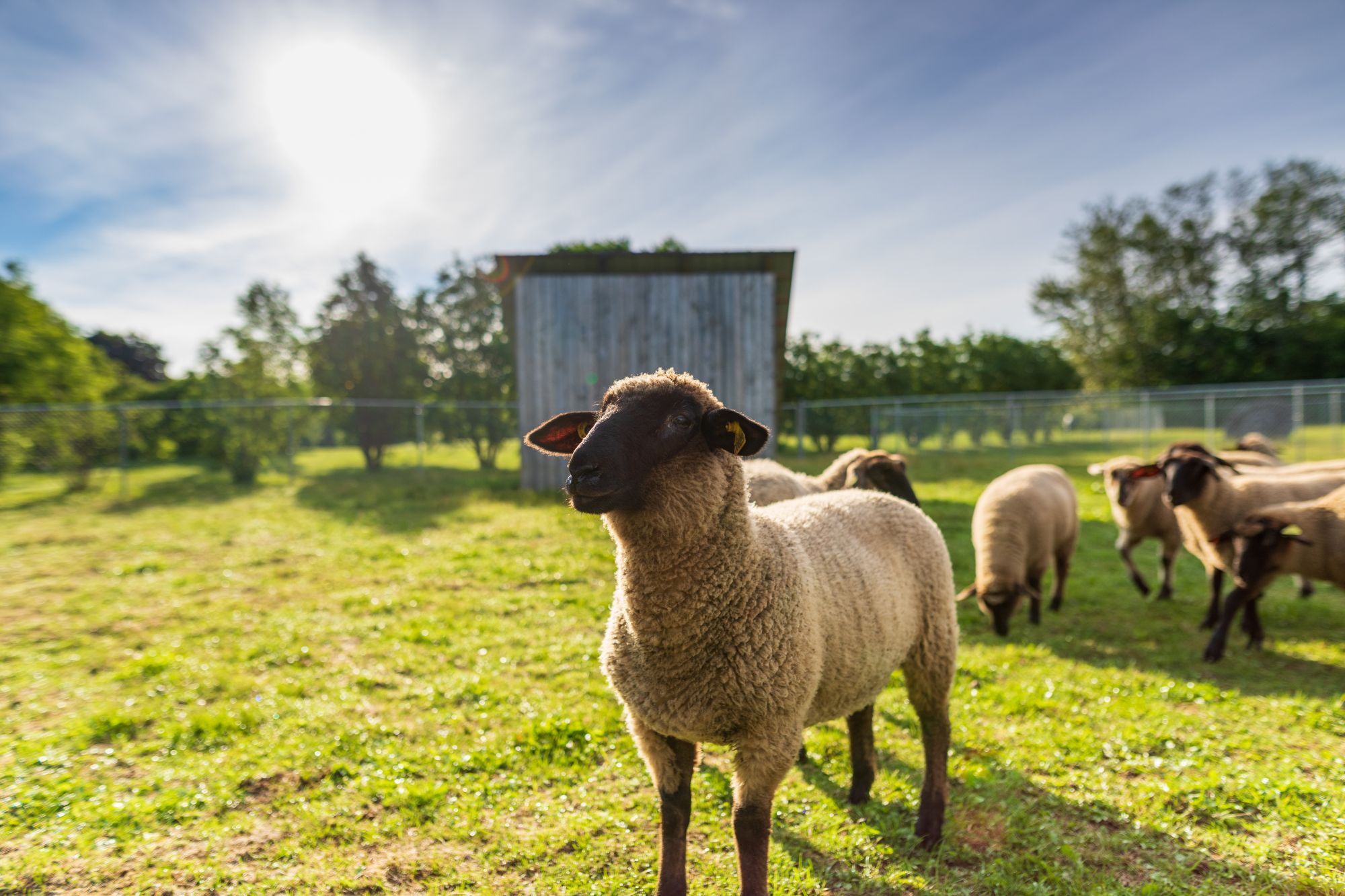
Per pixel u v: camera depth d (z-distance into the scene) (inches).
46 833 131.3
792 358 1169.4
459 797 145.3
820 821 134.9
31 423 664.4
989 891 116.6
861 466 219.8
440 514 500.1
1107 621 279.0
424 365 1042.1
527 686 199.0
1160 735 167.5
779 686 101.7
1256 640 241.9
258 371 875.4
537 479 606.2
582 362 591.8
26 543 424.8
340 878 119.2
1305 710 181.6
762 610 101.7
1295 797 137.7
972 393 1300.4
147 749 165.0
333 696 193.3
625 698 108.3
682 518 98.3
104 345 1658.5
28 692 198.8
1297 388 808.9
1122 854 124.9
